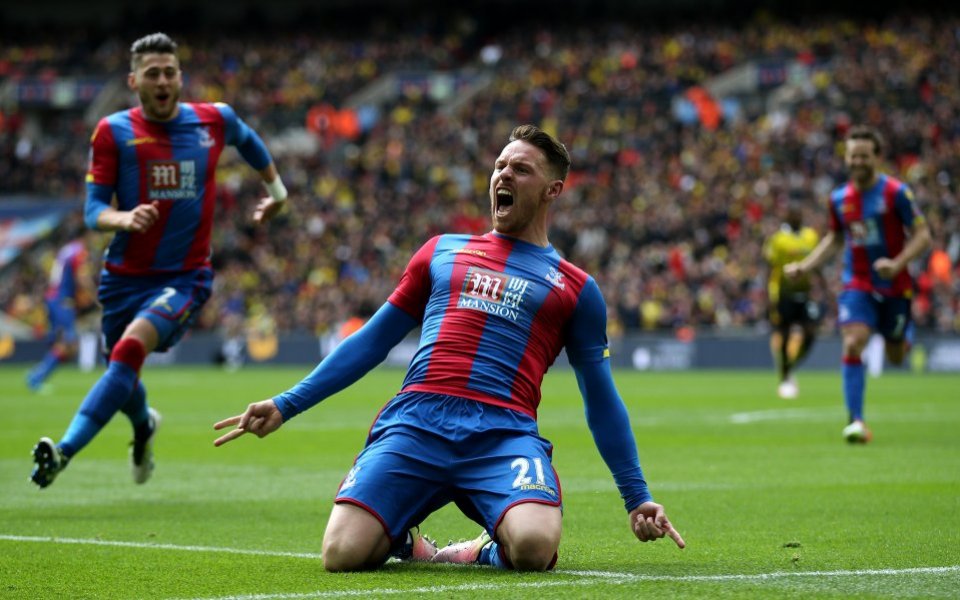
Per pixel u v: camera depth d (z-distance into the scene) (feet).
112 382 64.75
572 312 46.70
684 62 400.26
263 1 486.79
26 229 368.68
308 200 356.59
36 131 454.81
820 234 285.84
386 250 329.93
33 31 486.38
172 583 42.47
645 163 344.69
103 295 69.77
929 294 262.67
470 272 47.19
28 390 196.75
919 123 337.31
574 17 453.99
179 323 68.85
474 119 385.29
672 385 200.54
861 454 91.97
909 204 97.66
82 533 56.44
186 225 69.77
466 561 46.42
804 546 51.34
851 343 99.91
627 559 48.19
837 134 338.34
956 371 245.65
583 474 81.00
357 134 393.70
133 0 491.72
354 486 44.57
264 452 98.32
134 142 68.69
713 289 282.77
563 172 47.62
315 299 311.06
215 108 71.46
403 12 469.57
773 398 165.48
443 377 46.06
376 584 41.42
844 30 408.26
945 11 413.59
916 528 56.34
